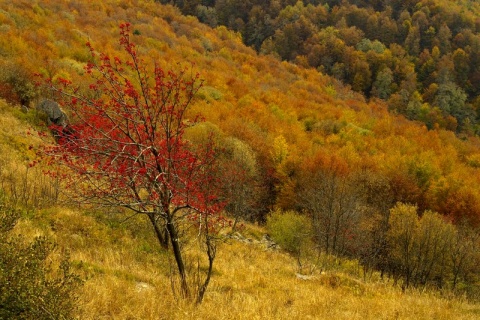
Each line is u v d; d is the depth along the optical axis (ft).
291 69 348.38
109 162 22.86
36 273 15.94
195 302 24.17
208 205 24.93
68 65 133.69
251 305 27.22
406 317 31.32
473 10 520.83
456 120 327.47
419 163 158.71
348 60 396.37
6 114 69.72
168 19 362.94
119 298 22.77
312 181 126.31
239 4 481.87
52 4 237.25
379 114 291.99
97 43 188.85
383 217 102.94
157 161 23.31
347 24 465.88
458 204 136.77
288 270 50.37
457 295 53.93
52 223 38.96
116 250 38.09
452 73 388.78
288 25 424.87
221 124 150.00
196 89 25.66
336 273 51.26
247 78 265.75
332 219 86.63
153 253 40.14
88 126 23.11
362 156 171.22
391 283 55.67
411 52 424.87
